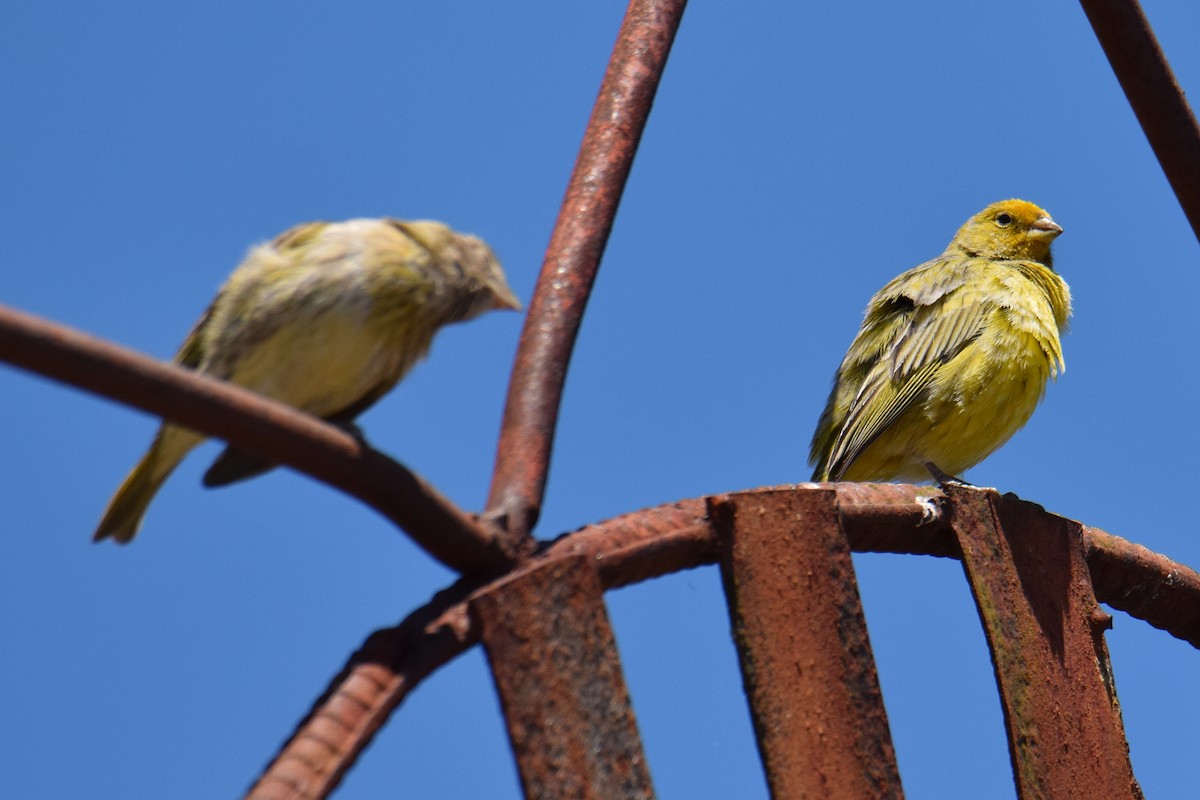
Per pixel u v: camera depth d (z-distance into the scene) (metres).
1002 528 8.27
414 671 5.72
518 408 6.99
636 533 6.72
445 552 6.06
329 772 5.42
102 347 4.85
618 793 5.80
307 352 8.75
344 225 8.95
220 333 8.81
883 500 7.93
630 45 8.91
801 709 6.81
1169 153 9.63
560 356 7.26
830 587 7.04
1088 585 8.56
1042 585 8.34
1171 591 9.30
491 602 5.84
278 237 8.98
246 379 8.85
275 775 5.35
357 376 8.94
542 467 6.76
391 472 5.74
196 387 5.10
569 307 7.49
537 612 5.89
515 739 5.72
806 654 6.90
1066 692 8.06
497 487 6.56
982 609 7.94
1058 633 8.25
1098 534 8.96
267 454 5.42
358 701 5.59
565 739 5.78
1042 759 7.76
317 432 5.51
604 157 8.30
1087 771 7.95
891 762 6.85
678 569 6.96
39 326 4.69
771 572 6.98
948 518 8.12
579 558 6.05
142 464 8.80
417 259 8.94
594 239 7.87
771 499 7.10
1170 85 9.45
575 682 5.87
